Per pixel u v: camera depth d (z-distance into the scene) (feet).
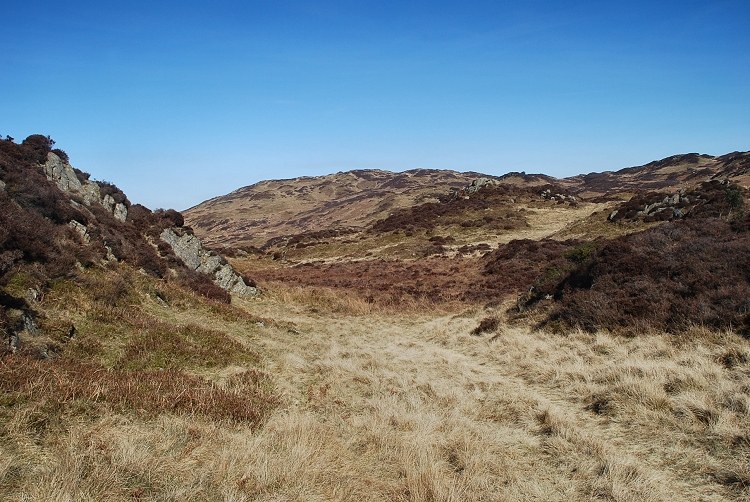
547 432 25.20
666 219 134.10
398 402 30.22
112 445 18.61
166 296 59.93
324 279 132.77
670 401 26.37
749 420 22.56
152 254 73.97
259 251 222.07
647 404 26.68
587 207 214.28
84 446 18.11
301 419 24.79
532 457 22.27
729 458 20.11
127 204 90.58
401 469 20.13
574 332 48.14
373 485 18.71
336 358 47.24
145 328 42.55
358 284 118.93
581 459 21.31
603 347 41.04
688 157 480.23
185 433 21.29
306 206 548.72
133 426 21.08
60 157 79.00
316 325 74.18
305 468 18.67
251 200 606.14
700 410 24.49
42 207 55.47
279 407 28.32
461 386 35.81
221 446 20.31
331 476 18.89
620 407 27.12
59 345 32.42
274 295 95.55
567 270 70.95
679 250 55.93
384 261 160.15
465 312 80.38
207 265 89.10
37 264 42.57
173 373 31.83
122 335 39.75
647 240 64.59
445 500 17.22
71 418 20.53
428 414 27.20
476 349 52.31
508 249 139.33
